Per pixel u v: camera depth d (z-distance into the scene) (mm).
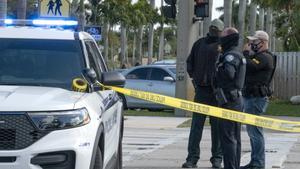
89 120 9258
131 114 31594
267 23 91375
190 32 30188
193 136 15312
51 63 11031
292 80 42188
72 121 8906
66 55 11203
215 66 13594
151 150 19016
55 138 8672
